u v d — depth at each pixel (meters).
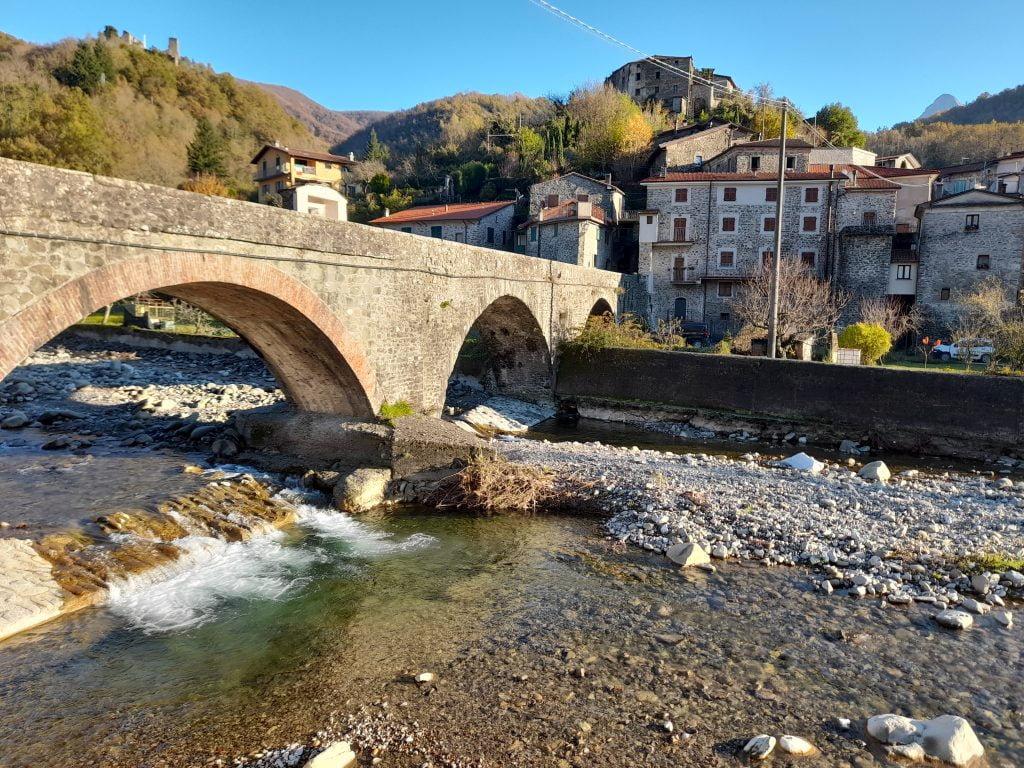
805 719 7.63
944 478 19.17
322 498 16.28
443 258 20.14
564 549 13.12
